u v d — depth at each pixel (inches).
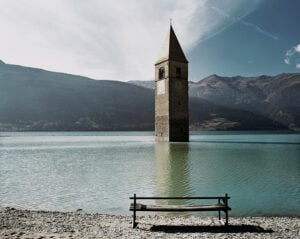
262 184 776.3
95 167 1141.7
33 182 831.1
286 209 544.1
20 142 3385.8
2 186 775.1
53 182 829.8
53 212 502.6
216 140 3403.1
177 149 1910.7
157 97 2669.8
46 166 1195.3
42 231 384.5
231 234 385.1
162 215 507.8
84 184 793.6
